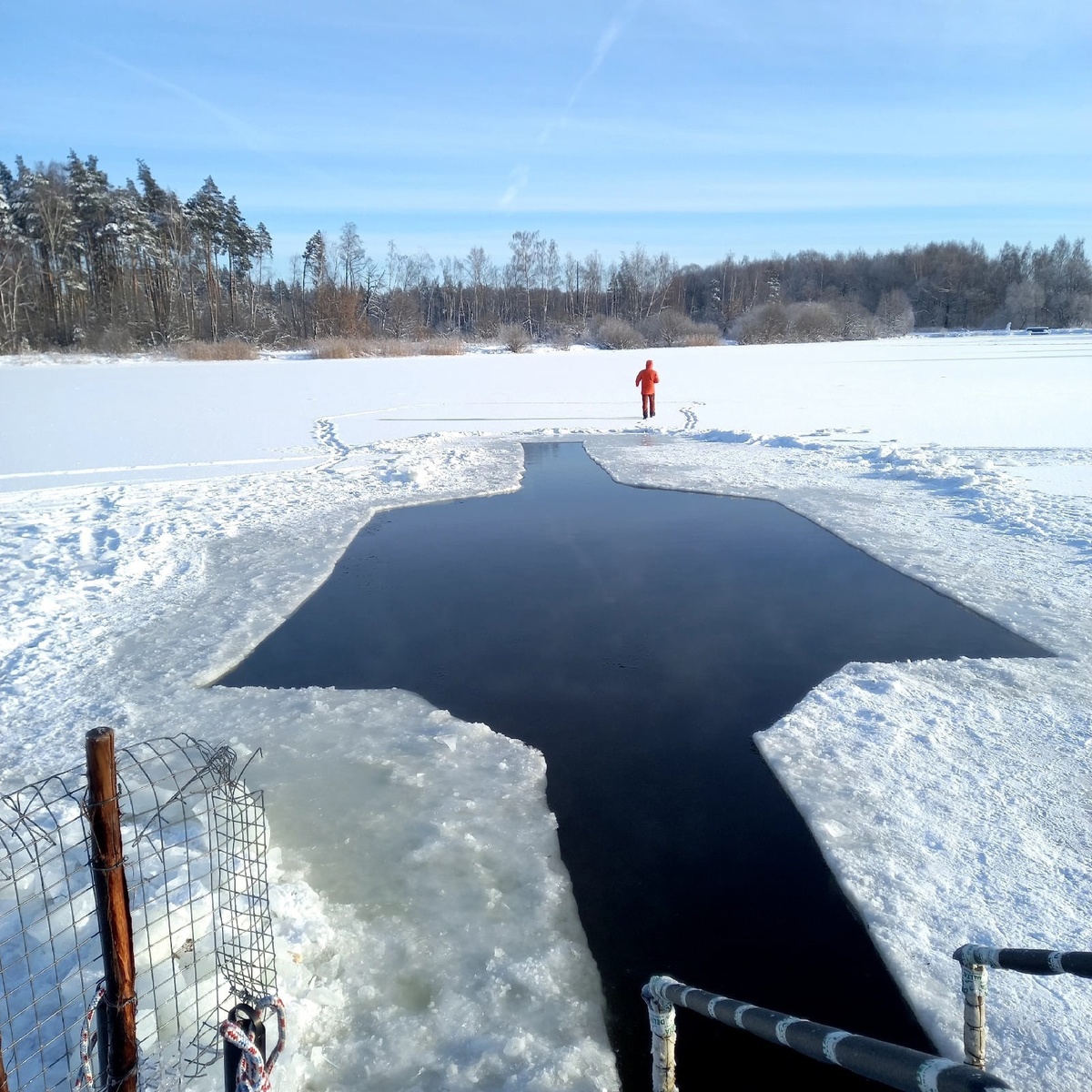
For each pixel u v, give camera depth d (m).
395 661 6.84
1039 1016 3.17
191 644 7.11
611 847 4.36
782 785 4.87
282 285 86.88
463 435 19.00
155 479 14.23
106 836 2.00
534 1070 2.96
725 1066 3.11
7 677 6.48
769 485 13.07
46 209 58.25
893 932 3.64
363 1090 2.88
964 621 7.34
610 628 7.48
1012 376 29.31
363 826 4.48
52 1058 2.64
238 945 2.95
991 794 4.67
